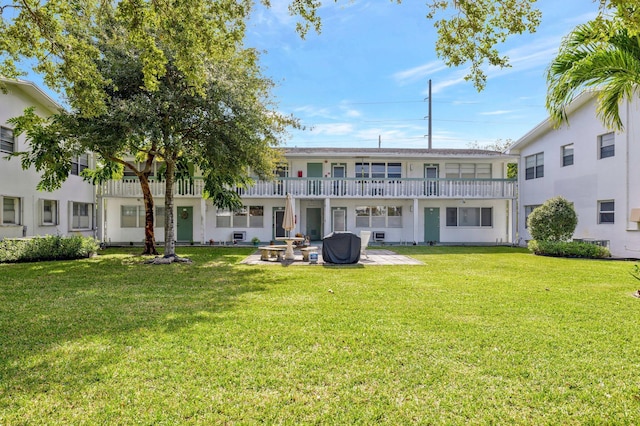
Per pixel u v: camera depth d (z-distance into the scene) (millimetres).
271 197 20016
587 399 3221
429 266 11625
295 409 3033
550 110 7570
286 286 8164
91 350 4223
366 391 3340
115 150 11008
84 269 10734
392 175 21656
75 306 6266
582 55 7027
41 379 3504
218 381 3492
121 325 5168
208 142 11484
